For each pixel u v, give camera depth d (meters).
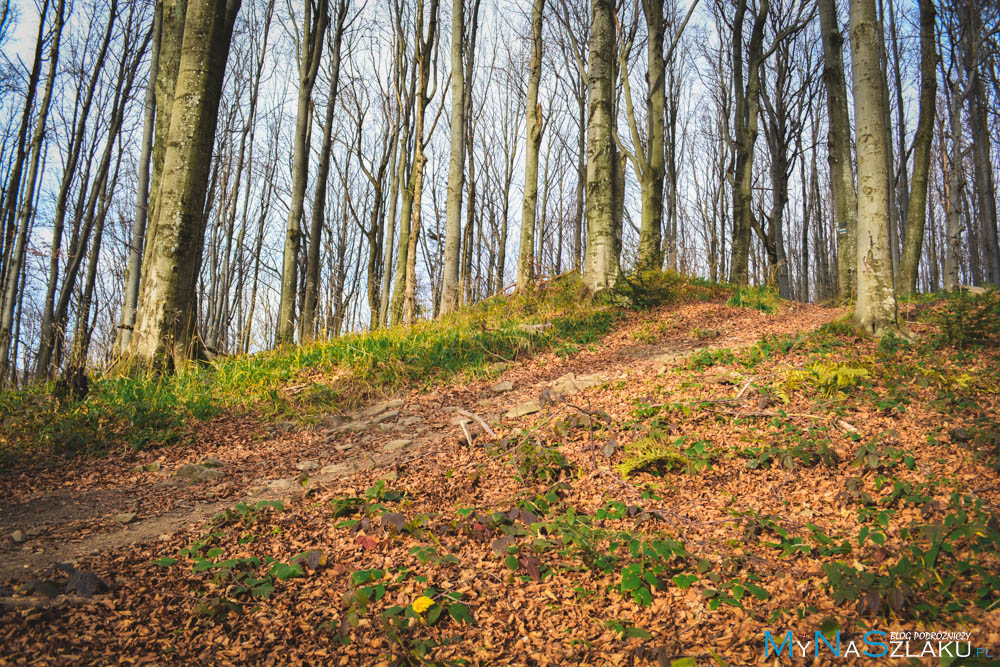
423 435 6.59
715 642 2.81
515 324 10.93
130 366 8.14
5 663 2.47
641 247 15.41
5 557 3.67
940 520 3.53
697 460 4.79
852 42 8.07
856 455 4.50
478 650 2.86
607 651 2.82
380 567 3.61
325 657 2.78
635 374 7.87
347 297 30.34
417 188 12.84
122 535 4.13
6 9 15.45
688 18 16.14
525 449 5.29
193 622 2.98
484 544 3.89
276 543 3.94
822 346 7.65
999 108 17.31
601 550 3.74
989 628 2.55
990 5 15.20
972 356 6.68
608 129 12.29
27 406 6.68
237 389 7.91
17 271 15.24
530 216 15.33
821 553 3.43
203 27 8.61
